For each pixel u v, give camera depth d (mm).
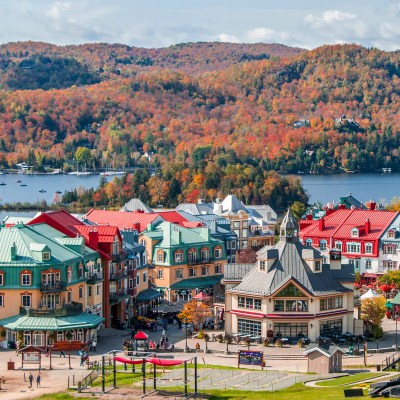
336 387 169375
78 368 193375
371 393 155000
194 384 176875
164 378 184250
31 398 170750
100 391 174125
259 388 173375
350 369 190375
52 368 193875
